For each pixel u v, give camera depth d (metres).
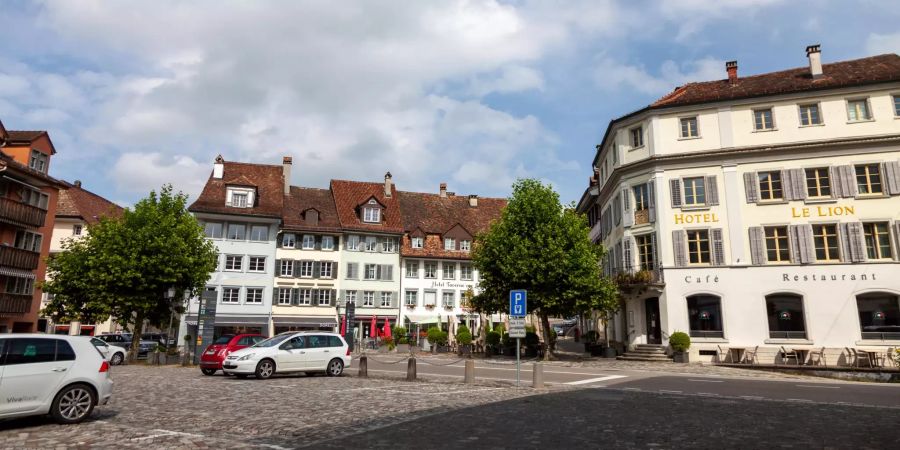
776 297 29.62
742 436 9.05
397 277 55.81
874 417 11.16
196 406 12.48
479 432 9.37
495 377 20.89
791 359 28.38
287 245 53.12
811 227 29.56
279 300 51.88
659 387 17.55
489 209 65.44
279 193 55.38
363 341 46.19
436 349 41.03
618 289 32.09
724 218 30.73
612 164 37.06
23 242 35.38
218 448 8.11
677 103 32.25
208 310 28.64
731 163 31.05
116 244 30.64
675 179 31.84
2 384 9.41
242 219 51.72
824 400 14.31
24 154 36.09
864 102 29.94
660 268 31.22
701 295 30.55
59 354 10.20
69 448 8.08
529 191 33.09
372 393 15.11
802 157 30.22
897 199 28.66
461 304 54.56
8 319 34.03
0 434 9.08
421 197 63.75
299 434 9.20
